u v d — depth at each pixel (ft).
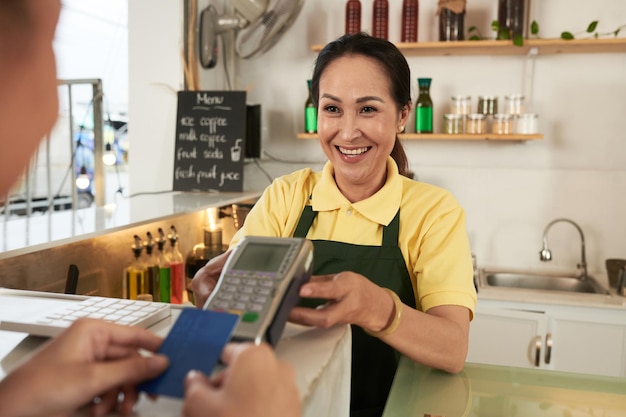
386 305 2.48
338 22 10.16
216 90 9.36
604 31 9.14
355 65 3.53
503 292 8.27
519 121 8.92
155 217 5.61
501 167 9.73
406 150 9.78
